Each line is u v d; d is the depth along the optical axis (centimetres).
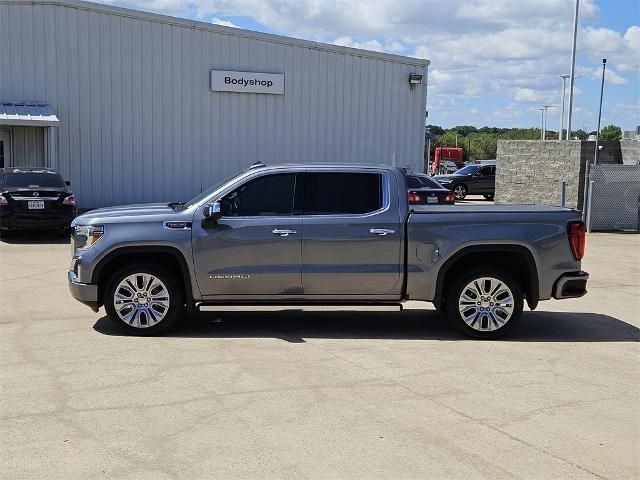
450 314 788
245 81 2294
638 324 880
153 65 2172
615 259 1448
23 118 1912
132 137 2170
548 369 677
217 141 2291
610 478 441
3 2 1989
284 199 784
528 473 446
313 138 2438
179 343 748
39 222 1537
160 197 2228
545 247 779
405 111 2586
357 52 2461
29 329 796
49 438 489
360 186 788
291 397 580
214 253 768
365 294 787
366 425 521
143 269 769
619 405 576
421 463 457
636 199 1961
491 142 10431
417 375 648
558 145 2358
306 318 884
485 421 534
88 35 2081
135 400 568
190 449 473
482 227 776
